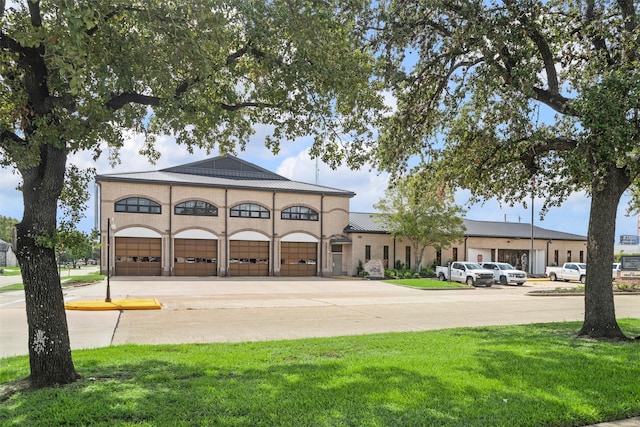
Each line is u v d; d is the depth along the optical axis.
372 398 5.33
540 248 50.34
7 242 81.44
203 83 7.14
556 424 4.74
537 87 10.24
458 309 18.19
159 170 40.88
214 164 42.59
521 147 11.20
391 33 10.07
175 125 7.03
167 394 5.46
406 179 12.45
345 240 41.81
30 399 5.28
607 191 9.95
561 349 8.43
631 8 9.81
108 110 6.26
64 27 5.37
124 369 6.81
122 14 6.53
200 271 38.16
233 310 17.06
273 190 40.53
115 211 35.84
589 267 10.14
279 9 6.91
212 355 7.99
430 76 11.09
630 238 70.38
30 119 6.01
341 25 8.24
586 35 10.27
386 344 9.12
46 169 5.94
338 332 12.09
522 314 16.73
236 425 4.53
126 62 6.45
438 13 10.33
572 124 11.93
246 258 39.66
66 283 28.11
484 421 4.68
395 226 40.53
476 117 12.04
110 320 14.05
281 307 18.23
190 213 37.94
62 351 6.07
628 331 10.98
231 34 6.93
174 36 6.11
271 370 6.75
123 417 4.75
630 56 9.02
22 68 6.10
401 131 10.95
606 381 6.14
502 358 7.55
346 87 7.81
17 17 6.29
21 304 18.08
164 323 13.55
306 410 4.95
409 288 29.80
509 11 9.38
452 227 40.16
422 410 4.96
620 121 8.02
